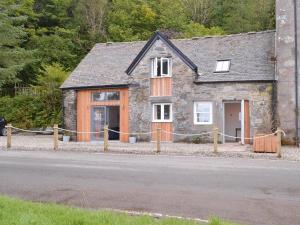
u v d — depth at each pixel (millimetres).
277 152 19047
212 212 8664
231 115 29422
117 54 32656
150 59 28547
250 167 14984
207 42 30031
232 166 15266
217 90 26781
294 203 9438
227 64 27516
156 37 28312
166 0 52781
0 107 39938
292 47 25578
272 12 51188
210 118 26953
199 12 55719
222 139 26500
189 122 27328
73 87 30484
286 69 25609
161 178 12695
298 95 25406
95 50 33969
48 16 50438
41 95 39000
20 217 7191
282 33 25859
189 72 27422
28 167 15203
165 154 20016
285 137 25484
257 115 25922
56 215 7551
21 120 38812
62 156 18938
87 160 17234
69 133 30422
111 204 9438
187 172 13789
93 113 30203
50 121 37969
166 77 28062
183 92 27562
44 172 14039
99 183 11984
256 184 11641
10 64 36969
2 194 10531
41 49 46344
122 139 29047
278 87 25719
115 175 13305
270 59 26844
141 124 28562
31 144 25625
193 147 23219
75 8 51250
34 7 50875
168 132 26578
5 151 21734
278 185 11492
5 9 39125
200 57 28859
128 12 51188
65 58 46875
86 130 30312
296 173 13492
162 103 28203
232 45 29000
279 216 8352
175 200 9781
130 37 47969
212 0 56219
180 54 27578
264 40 28516
